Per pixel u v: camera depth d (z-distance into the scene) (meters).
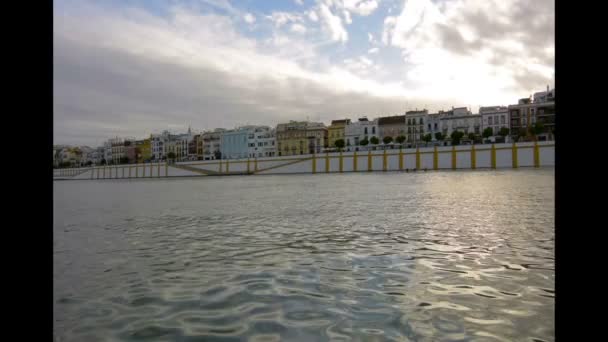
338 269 5.98
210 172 92.50
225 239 8.84
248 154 114.12
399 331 3.73
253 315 4.21
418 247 7.40
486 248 7.21
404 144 92.62
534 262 6.17
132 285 5.45
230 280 5.55
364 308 4.34
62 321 4.17
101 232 10.45
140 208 17.59
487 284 5.11
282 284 5.29
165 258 7.09
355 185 30.91
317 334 3.69
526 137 72.88
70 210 17.50
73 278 5.84
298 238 8.66
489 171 51.81
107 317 4.27
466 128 87.56
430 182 31.05
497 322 3.90
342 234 9.00
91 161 163.38
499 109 84.12
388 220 11.08
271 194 24.14
